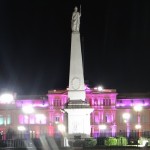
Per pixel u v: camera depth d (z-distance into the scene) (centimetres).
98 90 15112
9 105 15275
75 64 6394
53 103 15038
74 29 6456
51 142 6228
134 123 14900
